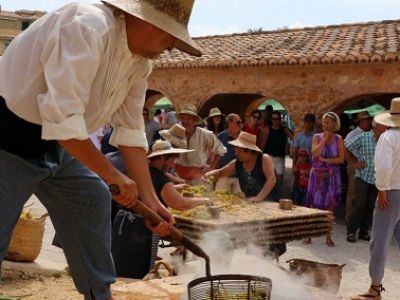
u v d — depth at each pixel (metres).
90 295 3.23
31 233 6.29
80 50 2.42
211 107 16.92
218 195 6.67
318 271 5.33
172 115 14.42
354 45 13.82
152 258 5.62
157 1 2.58
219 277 2.88
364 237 9.85
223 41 17.03
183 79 15.95
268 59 13.91
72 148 2.48
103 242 3.19
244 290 2.83
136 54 2.69
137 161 3.16
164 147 5.81
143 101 3.15
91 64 2.44
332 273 5.36
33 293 4.90
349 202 11.23
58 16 2.51
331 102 13.44
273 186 6.87
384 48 12.93
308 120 11.44
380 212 5.95
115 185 2.63
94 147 2.54
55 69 2.43
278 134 12.73
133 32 2.62
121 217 5.61
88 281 3.21
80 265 3.18
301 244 9.20
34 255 6.38
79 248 3.16
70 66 2.40
